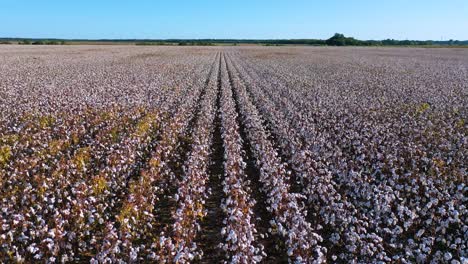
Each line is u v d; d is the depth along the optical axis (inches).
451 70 1658.5
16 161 421.4
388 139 539.2
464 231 295.7
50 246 267.7
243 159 498.0
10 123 593.9
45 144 477.1
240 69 1614.2
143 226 321.7
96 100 791.1
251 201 345.1
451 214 317.7
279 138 556.1
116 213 341.1
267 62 2069.4
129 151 451.8
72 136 530.0
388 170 425.7
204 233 325.1
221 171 456.1
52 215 314.2
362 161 442.3
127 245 278.8
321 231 326.6
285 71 1563.7
